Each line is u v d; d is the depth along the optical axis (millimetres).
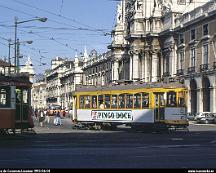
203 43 57438
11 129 25500
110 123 33125
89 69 110250
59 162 13328
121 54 85000
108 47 87375
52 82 151750
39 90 168250
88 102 34344
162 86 30156
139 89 31203
